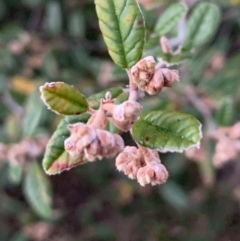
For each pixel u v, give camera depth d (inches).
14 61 15.0
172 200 15.6
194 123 5.1
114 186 17.0
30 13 16.2
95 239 17.8
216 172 17.7
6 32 15.1
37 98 11.4
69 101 5.3
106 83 14.4
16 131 12.4
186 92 11.4
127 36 5.6
